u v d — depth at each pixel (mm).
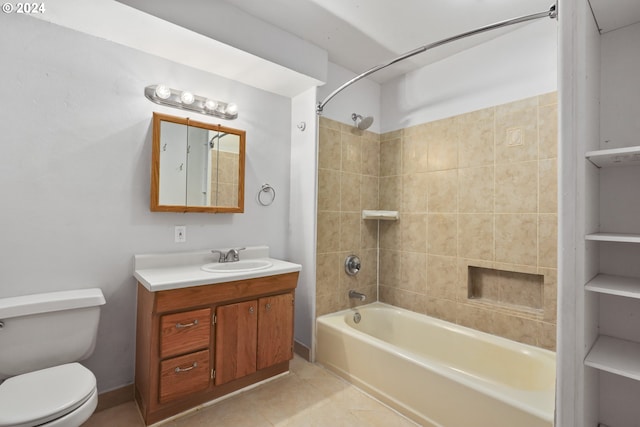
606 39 1414
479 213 2311
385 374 1957
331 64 2662
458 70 2463
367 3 1901
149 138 2006
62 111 1721
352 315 2680
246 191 2459
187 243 2166
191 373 1773
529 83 2076
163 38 1837
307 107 2578
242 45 1960
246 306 1992
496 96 2236
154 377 1675
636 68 1339
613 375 1374
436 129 2596
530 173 2062
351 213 2805
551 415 1313
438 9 1958
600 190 1429
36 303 1504
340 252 2721
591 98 1282
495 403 1459
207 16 1816
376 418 1812
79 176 1772
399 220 2855
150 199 1989
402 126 2855
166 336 1688
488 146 2271
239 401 1946
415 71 2760
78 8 1567
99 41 1830
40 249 1666
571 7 1231
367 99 2941
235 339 1950
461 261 2408
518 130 2121
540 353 1928
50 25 1688
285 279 2170
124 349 1928
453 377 1617
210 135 2234
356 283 2844
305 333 2594
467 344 2244
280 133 2670
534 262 2041
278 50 2143
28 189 1632
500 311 2188
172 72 2090
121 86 1901
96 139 1824
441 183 2549
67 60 1733
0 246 1565
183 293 1714
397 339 2666
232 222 2387
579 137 1221
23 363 1487
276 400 1968
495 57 2250
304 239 2594
